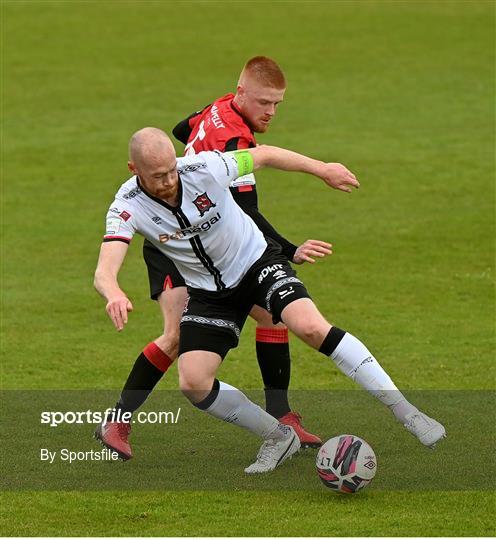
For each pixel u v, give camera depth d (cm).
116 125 6006
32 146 5634
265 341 2248
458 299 3462
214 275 2056
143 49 7706
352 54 7525
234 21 8525
